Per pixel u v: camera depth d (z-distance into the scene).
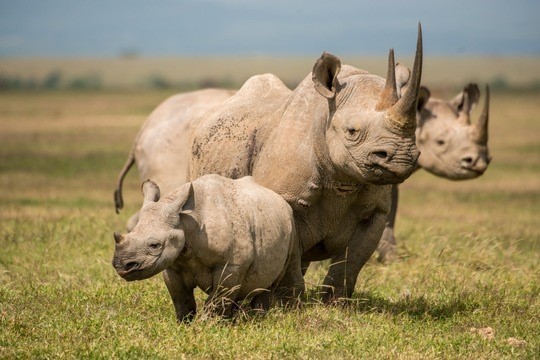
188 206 28.97
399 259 45.03
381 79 31.77
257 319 30.62
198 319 29.61
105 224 50.22
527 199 79.56
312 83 32.84
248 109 34.53
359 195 32.66
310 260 35.06
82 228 49.31
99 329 28.98
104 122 171.25
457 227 56.19
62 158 106.38
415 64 28.70
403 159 29.27
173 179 44.69
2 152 111.25
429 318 32.50
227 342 27.97
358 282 38.97
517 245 48.25
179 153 44.78
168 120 45.53
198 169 35.34
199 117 37.19
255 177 33.28
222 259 29.11
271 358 27.05
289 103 33.22
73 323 29.50
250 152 33.75
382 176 29.72
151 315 31.06
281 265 30.89
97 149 119.75
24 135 140.75
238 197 30.00
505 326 32.22
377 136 29.47
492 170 103.88
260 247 30.00
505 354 28.78
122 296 33.59
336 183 31.81
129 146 125.56
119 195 48.84
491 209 71.25
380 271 41.41
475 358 28.02
